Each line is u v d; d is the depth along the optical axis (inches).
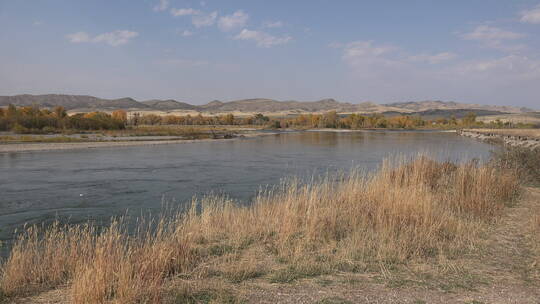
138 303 230.2
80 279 242.4
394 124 6668.3
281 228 385.7
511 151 796.6
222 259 319.9
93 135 3262.8
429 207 391.9
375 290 248.7
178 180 995.9
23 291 263.0
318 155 1692.9
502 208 466.0
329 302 230.7
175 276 279.1
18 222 560.7
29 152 1818.4
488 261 300.7
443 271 279.3
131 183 946.7
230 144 2529.5
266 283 265.1
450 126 6628.9
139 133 3516.2
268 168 1245.1
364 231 378.3
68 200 733.9
